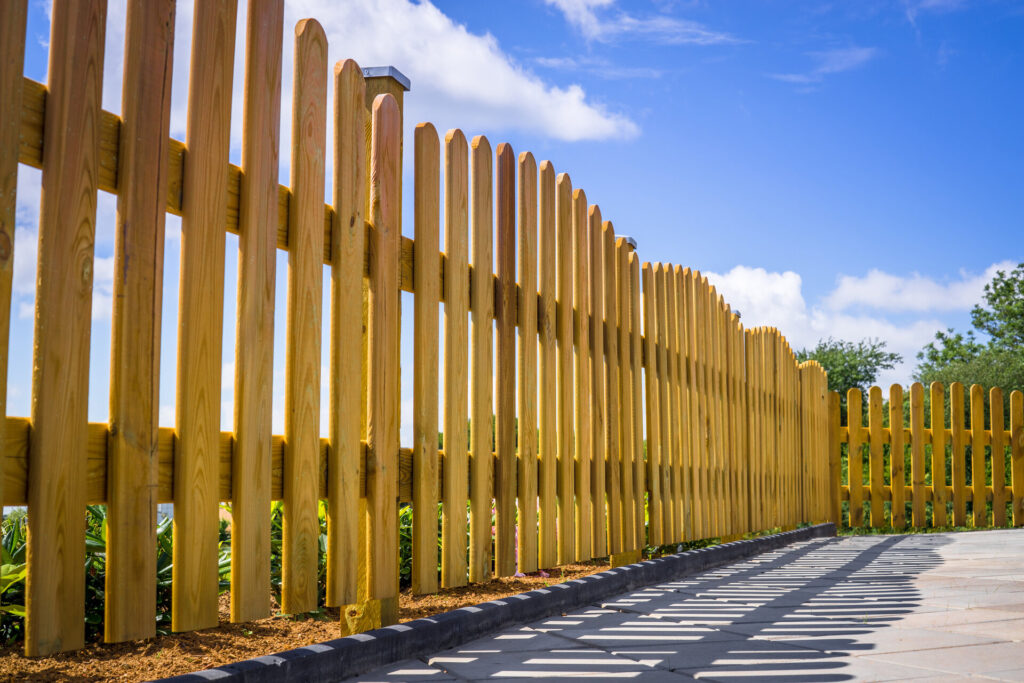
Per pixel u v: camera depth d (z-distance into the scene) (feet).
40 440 6.26
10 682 7.91
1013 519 36.42
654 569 16.47
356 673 8.38
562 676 8.23
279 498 8.62
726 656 9.18
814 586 15.80
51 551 6.31
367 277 10.16
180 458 7.37
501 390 12.73
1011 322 97.91
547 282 14.24
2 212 6.04
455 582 11.31
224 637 10.19
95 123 6.73
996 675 7.98
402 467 10.51
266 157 8.38
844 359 71.92
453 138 11.83
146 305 7.06
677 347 20.63
